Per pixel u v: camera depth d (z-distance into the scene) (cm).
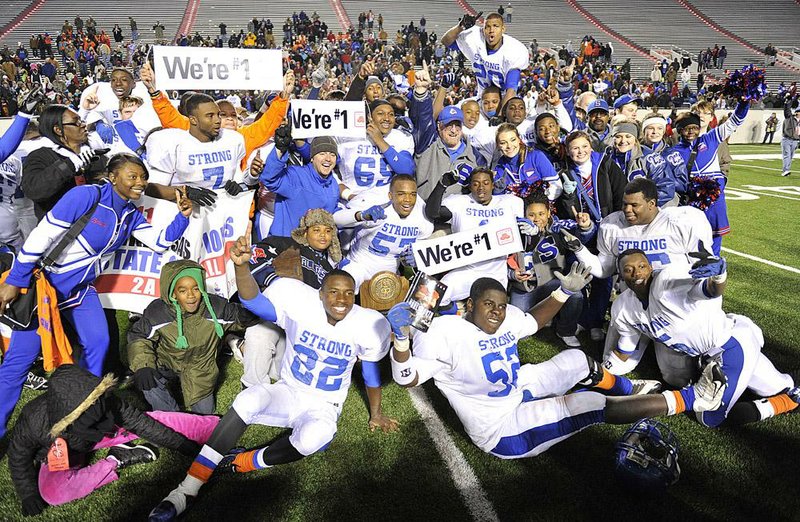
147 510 352
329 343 381
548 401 387
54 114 430
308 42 3481
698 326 428
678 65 3269
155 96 541
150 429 371
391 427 429
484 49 782
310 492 367
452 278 532
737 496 363
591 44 3469
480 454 404
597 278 567
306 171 543
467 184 556
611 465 393
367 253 552
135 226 452
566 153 598
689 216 475
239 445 411
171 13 4084
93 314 437
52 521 342
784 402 437
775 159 2123
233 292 579
